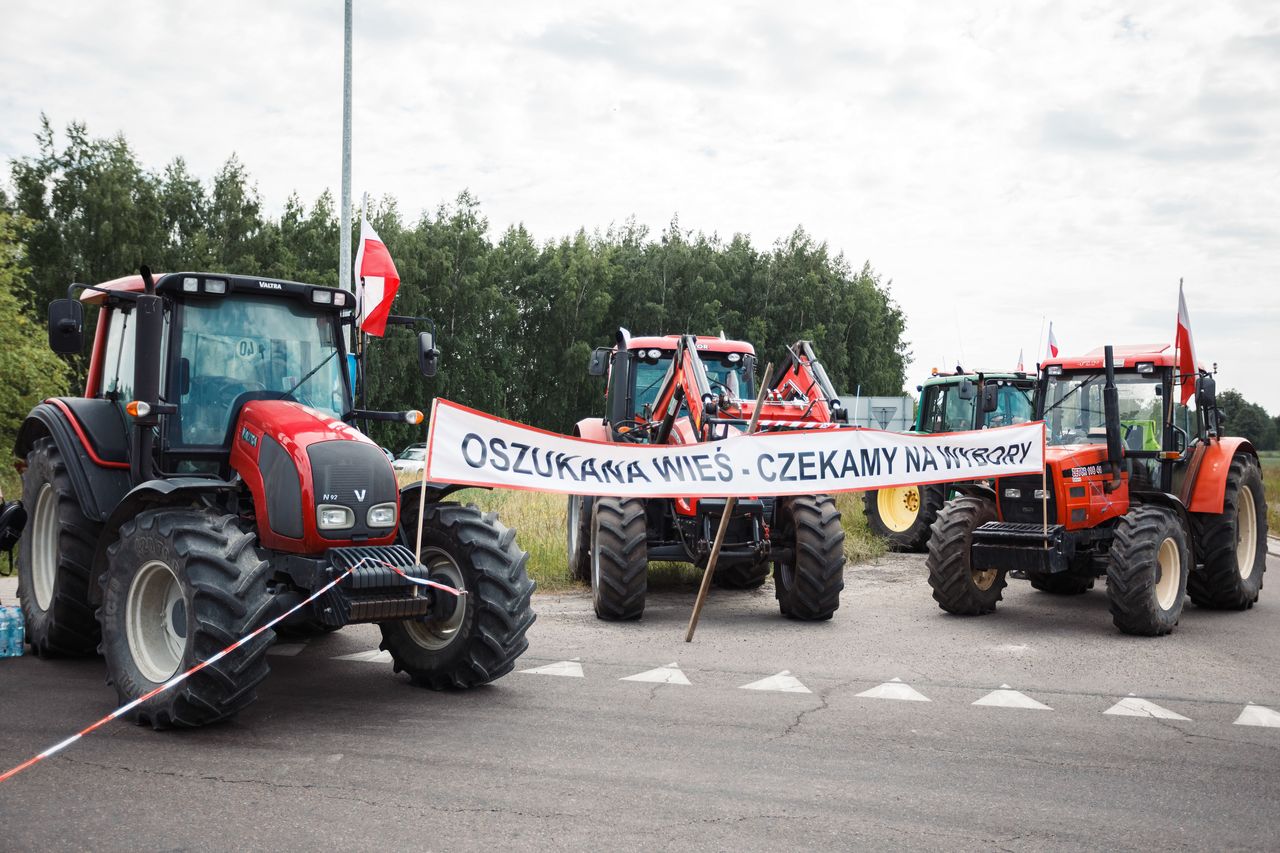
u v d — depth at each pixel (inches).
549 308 1993.1
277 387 234.1
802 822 151.9
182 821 148.0
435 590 228.7
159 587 206.5
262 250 1744.6
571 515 416.8
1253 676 259.3
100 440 241.8
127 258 1546.5
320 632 298.0
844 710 220.4
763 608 358.9
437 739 192.1
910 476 305.9
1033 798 164.7
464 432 255.4
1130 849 144.1
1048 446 358.9
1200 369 370.3
